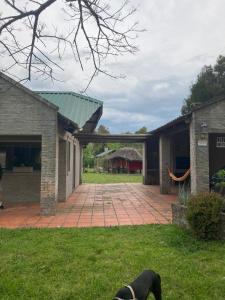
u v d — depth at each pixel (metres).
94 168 52.22
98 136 19.11
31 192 13.64
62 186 13.80
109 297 4.57
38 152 13.76
